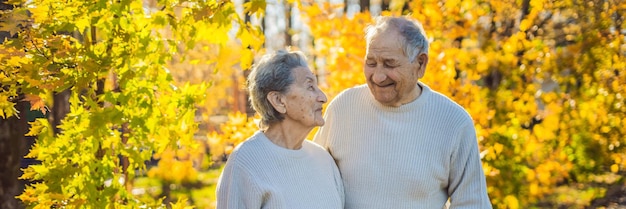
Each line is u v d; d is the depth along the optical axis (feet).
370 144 8.04
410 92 7.85
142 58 11.01
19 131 13.64
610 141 19.54
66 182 11.38
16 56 10.78
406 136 7.89
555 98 18.42
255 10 11.09
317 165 7.84
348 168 8.18
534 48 17.84
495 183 17.44
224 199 7.41
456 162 7.98
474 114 16.57
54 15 10.98
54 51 11.06
